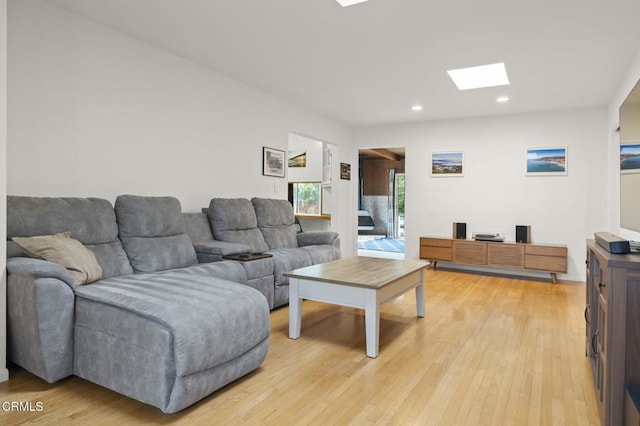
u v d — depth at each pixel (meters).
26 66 2.77
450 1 2.70
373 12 2.88
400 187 11.97
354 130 7.16
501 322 3.47
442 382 2.29
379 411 1.96
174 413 1.91
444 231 6.39
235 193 4.60
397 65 3.96
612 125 4.98
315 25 3.12
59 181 2.97
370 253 8.23
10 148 2.70
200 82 4.12
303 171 8.01
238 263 3.34
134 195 3.36
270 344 2.88
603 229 5.34
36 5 2.81
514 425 1.85
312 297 2.93
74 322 2.17
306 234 4.93
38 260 2.24
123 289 2.23
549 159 5.66
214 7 2.87
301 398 2.07
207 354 1.94
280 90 4.93
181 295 2.16
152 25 3.21
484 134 6.09
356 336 3.07
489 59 3.74
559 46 3.41
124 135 3.42
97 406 1.97
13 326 2.23
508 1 2.69
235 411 1.94
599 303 2.02
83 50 3.10
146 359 1.89
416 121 6.56
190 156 4.04
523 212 5.83
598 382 2.02
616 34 3.16
